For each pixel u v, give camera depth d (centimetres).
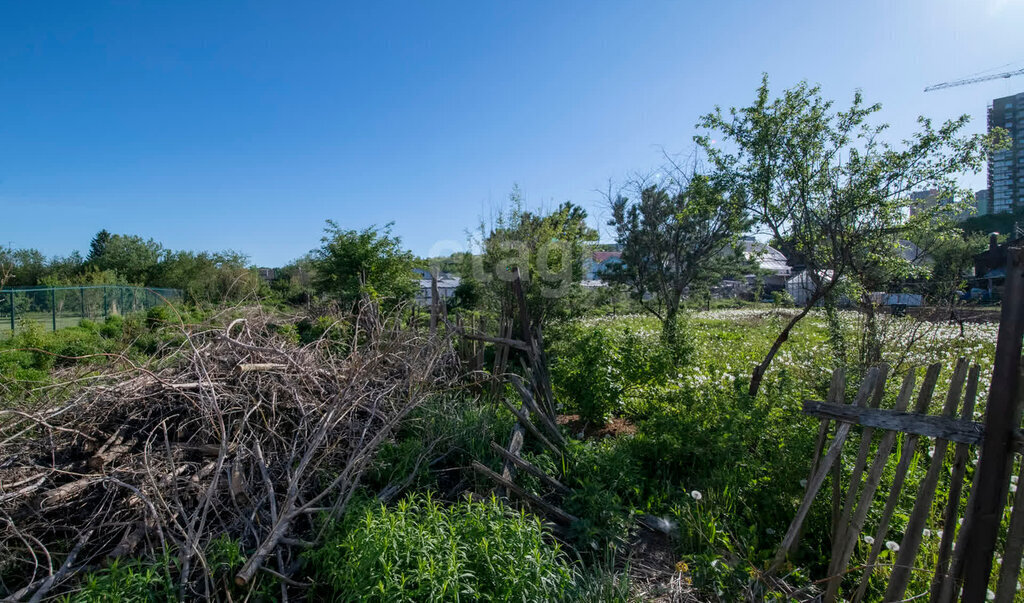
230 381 410
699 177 578
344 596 255
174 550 290
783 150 520
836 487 304
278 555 289
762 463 396
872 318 596
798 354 865
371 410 416
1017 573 213
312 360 480
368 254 1534
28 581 279
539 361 560
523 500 374
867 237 504
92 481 296
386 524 270
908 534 254
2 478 300
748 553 326
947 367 662
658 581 317
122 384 374
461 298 1445
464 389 615
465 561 264
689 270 1159
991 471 216
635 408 596
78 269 3869
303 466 322
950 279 631
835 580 279
